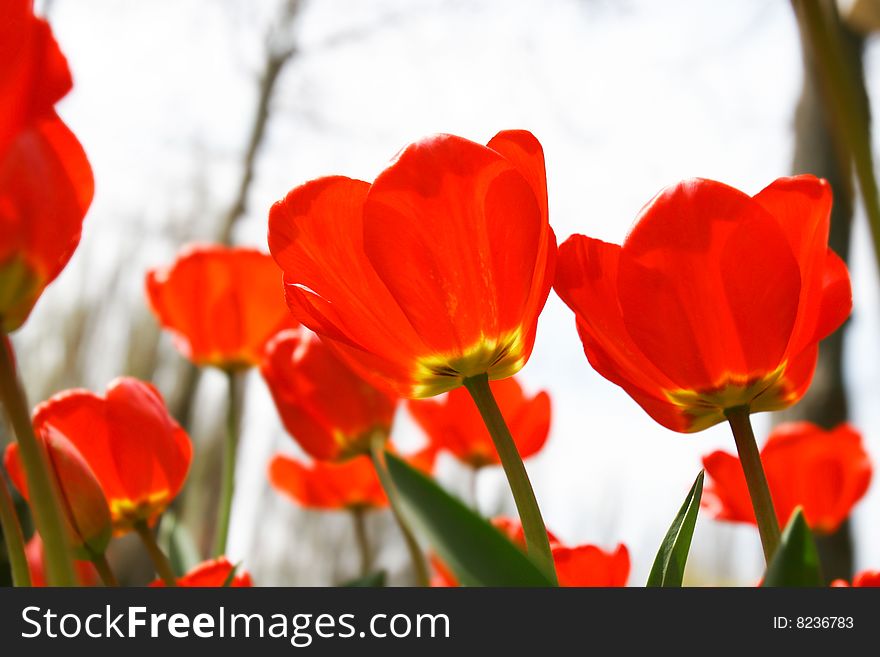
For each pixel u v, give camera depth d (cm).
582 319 60
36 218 54
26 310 54
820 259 59
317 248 60
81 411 71
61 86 55
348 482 107
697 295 58
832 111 54
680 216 58
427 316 59
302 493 108
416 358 60
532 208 59
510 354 60
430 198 59
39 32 54
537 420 96
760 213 58
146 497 72
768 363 59
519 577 53
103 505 67
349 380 84
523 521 58
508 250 59
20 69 54
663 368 59
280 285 105
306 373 84
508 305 60
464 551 53
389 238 59
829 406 199
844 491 88
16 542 58
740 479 84
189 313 103
